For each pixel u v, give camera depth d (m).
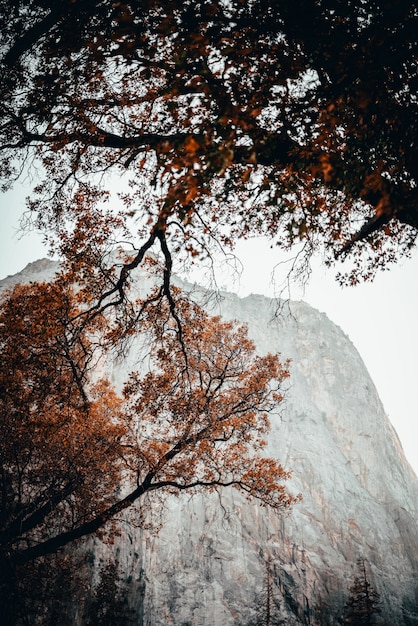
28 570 14.04
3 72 5.33
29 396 8.98
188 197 3.01
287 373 13.80
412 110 3.71
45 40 5.05
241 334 13.75
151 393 11.58
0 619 11.85
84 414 10.46
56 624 16.16
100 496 14.68
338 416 108.88
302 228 3.88
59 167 7.29
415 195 3.56
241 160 3.88
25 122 6.06
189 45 3.59
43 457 13.62
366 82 3.32
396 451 112.12
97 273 8.14
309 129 4.09
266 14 3.87
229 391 13.45
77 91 5.88
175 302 9.08
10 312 8.56
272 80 4.01
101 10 4.43
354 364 130.12
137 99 5.75
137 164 6.66
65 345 8.38
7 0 4.76
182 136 4.43
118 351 9.15
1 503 13.05
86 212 7.61
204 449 11.92
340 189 4.11
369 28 3.54
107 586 24.61
